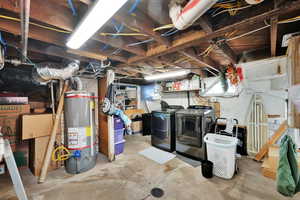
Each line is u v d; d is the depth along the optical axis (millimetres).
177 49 1925
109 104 2945
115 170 2611
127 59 2629
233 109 3518
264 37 1997
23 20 1124
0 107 2432
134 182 2217
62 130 2783
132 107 6008
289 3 1056
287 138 1473
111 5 974
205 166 2307
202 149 2906
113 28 1681
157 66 3219
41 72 2318
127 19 1271
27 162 2775
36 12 1192
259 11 1191
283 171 1432
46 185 2154
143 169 2635
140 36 1922
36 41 1987
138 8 1324
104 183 2197
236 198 1812
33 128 2406
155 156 3246
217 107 3775
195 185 2113
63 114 2766
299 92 1074
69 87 2873
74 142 2529
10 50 2154
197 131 2994
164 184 2154
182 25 1126
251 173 2398
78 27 1279
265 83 2924
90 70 3262
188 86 4387
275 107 2850
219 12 1318
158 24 1564
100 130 3605
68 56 2342
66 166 2582
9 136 2512
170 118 3545
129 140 4641
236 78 3057
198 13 953
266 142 2900
